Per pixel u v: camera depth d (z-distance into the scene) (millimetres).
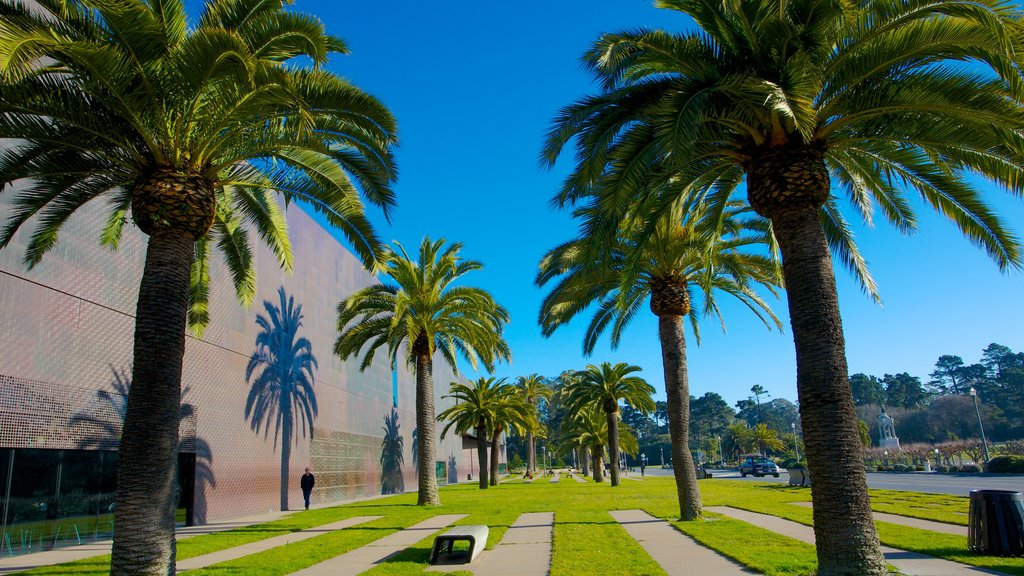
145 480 8391
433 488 25500
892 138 9391
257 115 10008
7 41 6582
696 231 16781
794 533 13211
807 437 8516
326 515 22312
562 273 18188
